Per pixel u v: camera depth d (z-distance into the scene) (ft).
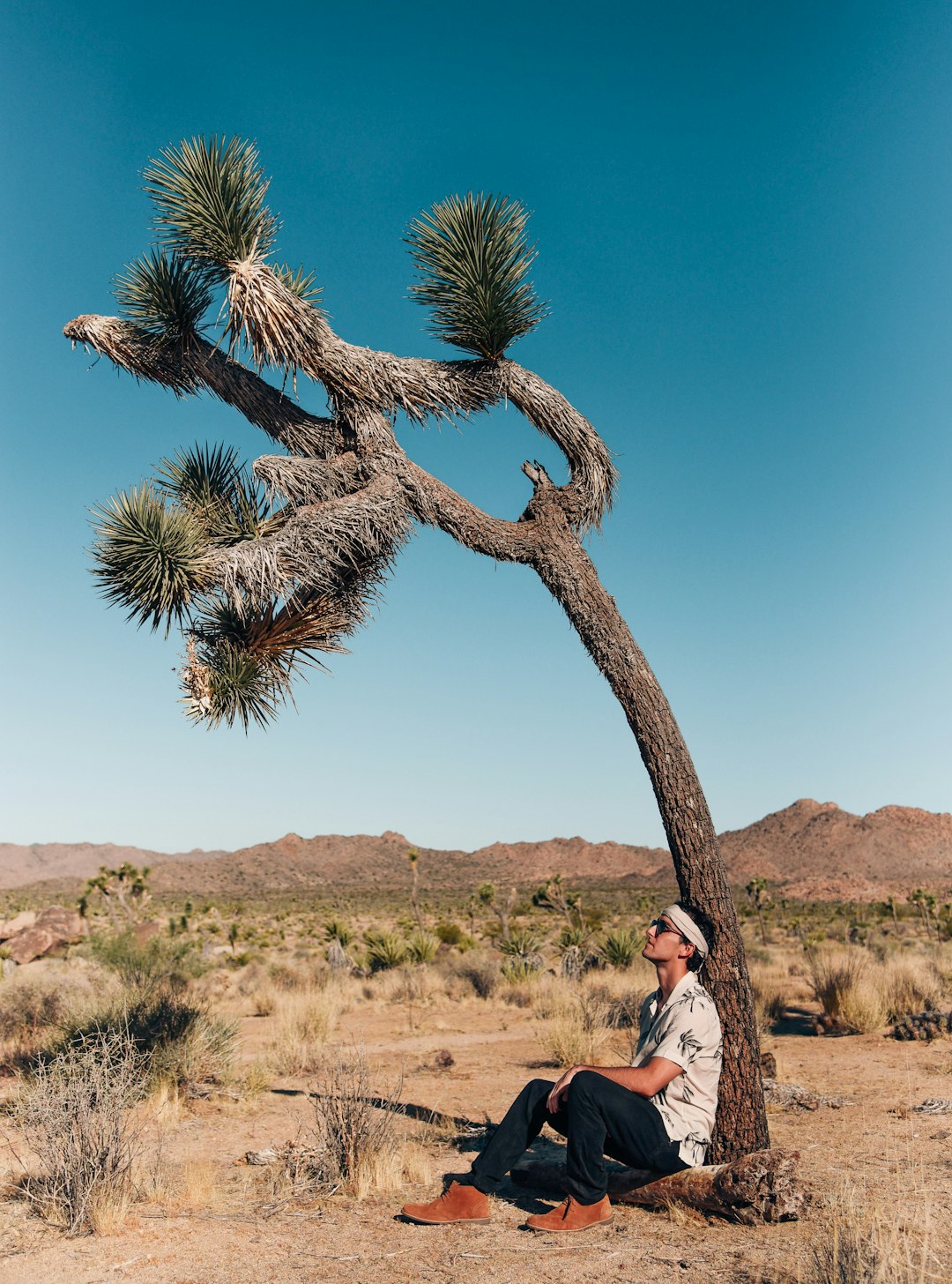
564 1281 12.44
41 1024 37.83
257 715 24.17
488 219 23.00
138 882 148.66
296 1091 31.27
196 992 54.29
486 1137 22.08
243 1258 13.88
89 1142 16.67
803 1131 21.80
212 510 24.98
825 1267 11.13
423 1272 13.02
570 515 22.08
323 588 23.38
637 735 19.49
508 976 74.28
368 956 98.89
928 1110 23.68
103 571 21.07
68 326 24.50
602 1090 14.79
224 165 22.44
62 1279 13.09
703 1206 15.26
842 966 50.96
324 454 23.89
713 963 17.88
